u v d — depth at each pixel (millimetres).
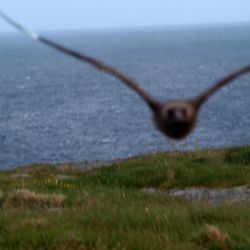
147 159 34875
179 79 151250
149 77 159500
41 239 13781
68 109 102750
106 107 103250
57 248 13258
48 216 16453
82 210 17688
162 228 15125
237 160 30594
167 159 33375
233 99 105750
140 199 21906
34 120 91188
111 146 70375
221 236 13789
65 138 75938
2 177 29781
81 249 13203
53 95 124688
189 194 25656
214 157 32406
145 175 29188
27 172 37562
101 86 140875
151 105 3428
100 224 15648
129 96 118062
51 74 182250
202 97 3451
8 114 98688
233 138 71438
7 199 19531
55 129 82625
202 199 23922
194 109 3377
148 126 82000
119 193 22844
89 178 29625
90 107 104062
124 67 198625
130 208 17797
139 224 15539
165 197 22734
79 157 65812
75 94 125688
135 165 32812
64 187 25531
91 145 71438
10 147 71250
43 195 20000
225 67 185000
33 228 14750
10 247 13539
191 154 34344
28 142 73875
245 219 16297
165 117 3297
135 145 70438
